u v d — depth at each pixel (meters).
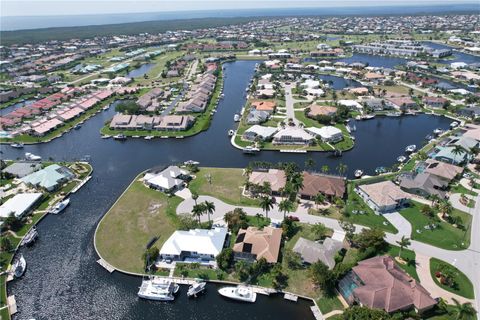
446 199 114.50
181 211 113.12
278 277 85.50
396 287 75.06
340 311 76.19
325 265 83.12
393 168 137.62
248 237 93.69
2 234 105.62
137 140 181.88
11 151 172.50
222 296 82.12
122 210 115.56
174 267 90.25
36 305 82.62
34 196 121.62
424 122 194.12
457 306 72.44
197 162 151.00
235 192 123.44
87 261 95.06
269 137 170.38
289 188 117.44
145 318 79.31
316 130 172.62
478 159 139.12
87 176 141.50
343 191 116.88
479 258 89.12
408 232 99.50
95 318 79.56
